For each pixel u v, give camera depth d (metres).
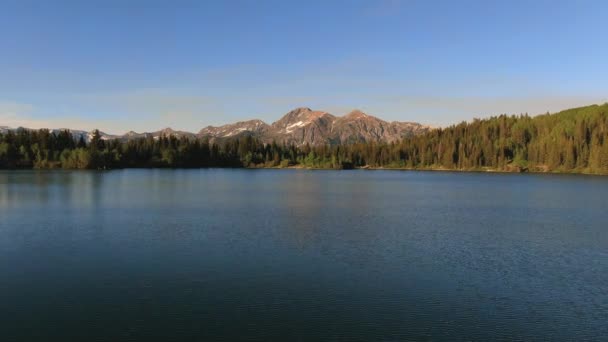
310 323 27.70
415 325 27.64
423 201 98.50
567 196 112.19
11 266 39.56
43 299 31.45
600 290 34.50
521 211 81.50
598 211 82.06
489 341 25.72
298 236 54.00
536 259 43.88
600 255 45.75
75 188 121.62
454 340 25.73
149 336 25.88
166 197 101.19
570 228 62.25
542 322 28.39
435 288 34.47
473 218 71.69
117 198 97.44
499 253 46.28
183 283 34.97
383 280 36.25
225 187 135.62
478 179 196.38
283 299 31.69
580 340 26.00
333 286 34.59
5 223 62.31
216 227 60.12
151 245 48.19
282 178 195.62
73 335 25.98
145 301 31.09
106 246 47.59
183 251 45.38
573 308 30.77
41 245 47.91
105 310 29.52
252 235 54.47
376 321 28.14
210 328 26.92
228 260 41.91
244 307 30.12
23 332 26.33
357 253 45.34
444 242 51.56
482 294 33.31
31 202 87.88
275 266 39.97
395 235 55.44
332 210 80.50
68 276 36.66
